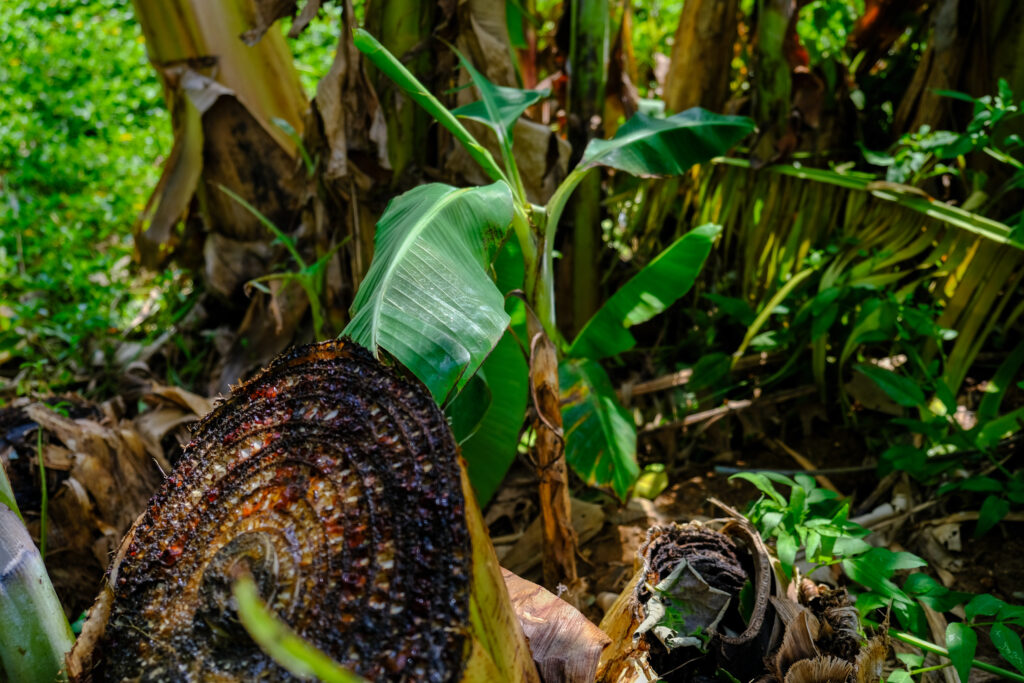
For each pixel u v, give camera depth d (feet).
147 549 1.89
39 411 3.47
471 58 3.88
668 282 3.37
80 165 6.46
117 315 5.46
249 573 1.72
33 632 2.10
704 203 4.54
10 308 5.24
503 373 3.04
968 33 3.98
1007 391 3.95
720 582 2.67
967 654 2.36
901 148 4.15
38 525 3.21
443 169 4.07
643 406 4.32
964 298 3.74
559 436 2.91
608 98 4.50
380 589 1.65
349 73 3.73
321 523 1.74
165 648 1.79
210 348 5.03
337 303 4.25
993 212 4.07
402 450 1.76
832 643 2.48
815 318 3.83
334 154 3.80
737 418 4.20
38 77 6.66
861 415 4.15
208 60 4.50
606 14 4.11
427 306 2.01
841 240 3.94
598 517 3.67
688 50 4.36
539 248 2.84
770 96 4.18
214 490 1.87
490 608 1.77
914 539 3.41
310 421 1.86
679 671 2.48
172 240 5.06
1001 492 3.33
